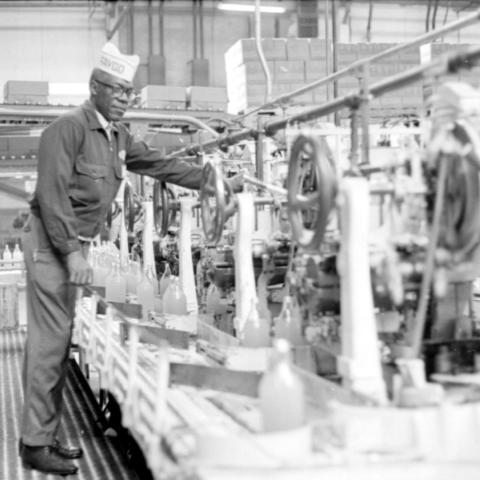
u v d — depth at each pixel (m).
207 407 2.36
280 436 1.61
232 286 3.47
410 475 1.57
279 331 2.61
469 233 2.04
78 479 3.42
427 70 2.07
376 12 12.66
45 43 11.80
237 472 1.51
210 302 3.50
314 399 2.13
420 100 6.56
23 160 7.21
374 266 2.09
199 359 2.91
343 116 4.90
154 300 3.90
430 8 12.45
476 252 2.25
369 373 1.94
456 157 1.99
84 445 3.93
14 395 5.18
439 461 1.59
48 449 3.53
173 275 4.41
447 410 1.70
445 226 2.08
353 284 1.95
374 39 12.65
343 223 1.97
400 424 1.68
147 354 2.98
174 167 3.80
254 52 6.73
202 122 5.58
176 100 7.29
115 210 5.21
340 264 2.00
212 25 12.44
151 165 3.78
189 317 3.42
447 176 2.03
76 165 3.30
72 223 3.18
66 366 3.50
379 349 2.23
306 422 1.82
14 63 11.70
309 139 2.17
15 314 8.20
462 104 1.91
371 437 1.67
